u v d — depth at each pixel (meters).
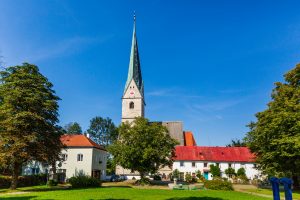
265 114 43.69
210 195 33.31
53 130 39.78
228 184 45.59
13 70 39.28
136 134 52.56
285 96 42.69
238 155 81.50
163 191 38.66
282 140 37.41
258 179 70.56
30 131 37.25
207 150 83.00
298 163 37.94
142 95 90.25
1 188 41.75
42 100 38.62
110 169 97.62
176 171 73.88
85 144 65.56
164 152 52.69
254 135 46.38
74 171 64.00
